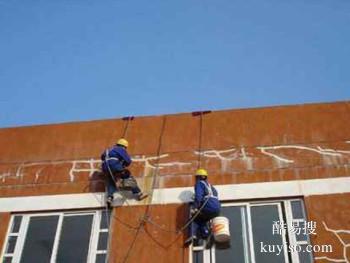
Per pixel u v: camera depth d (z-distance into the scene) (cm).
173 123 1386
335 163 1240
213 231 1149
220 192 1226
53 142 1400
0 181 1337
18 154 1389
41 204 1276
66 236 1225
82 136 1401
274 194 1205
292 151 1277
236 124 1354
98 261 1175
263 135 1320
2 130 1446
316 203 1177
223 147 1313
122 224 1213
